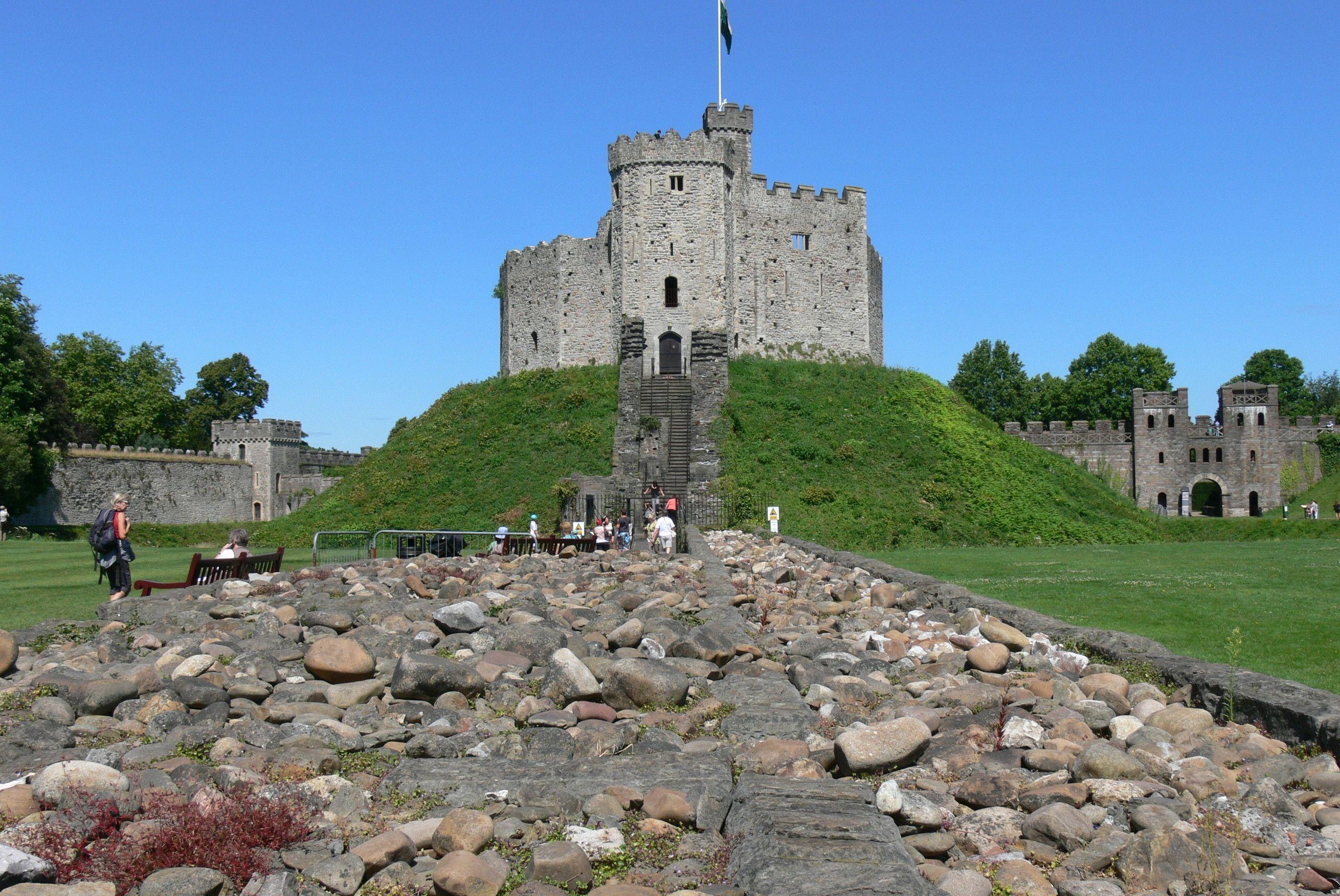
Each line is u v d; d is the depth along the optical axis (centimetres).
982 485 4962
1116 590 1977
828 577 2180
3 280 6431
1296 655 1257
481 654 1236
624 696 1009
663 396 5478
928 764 831
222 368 10494
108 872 609
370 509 4994
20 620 1630
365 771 817
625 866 644
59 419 6625
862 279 6500
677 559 2592
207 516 7981
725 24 6388
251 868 629
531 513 4581
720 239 5928
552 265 6303
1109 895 591
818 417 5362
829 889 554
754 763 811
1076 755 819
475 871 612
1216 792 750
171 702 968
